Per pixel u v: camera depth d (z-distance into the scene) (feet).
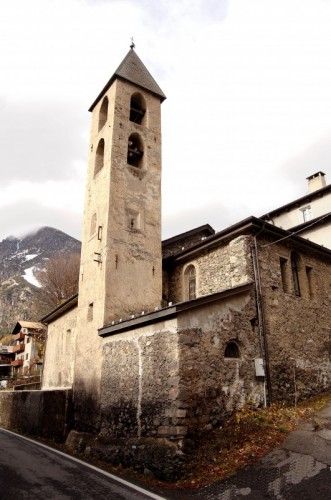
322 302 45.60
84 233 50.16
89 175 53.78
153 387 29.68
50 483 22.41
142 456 26.81
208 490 21.71
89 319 43.39
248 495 20.27
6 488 21.17
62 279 147.43
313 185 73.51
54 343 66.03
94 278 44.37
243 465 23.99
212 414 28.68
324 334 43.78
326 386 41.04
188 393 27.73
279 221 72.08
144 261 46.06
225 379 30.89
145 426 29.30
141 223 47.67
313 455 23.57
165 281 50.06
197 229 61.67
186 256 47.24
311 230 62.34
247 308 35.78
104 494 20.36
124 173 49.06
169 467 24.36
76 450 34.88
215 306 32.73
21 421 51.06
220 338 31.99
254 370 33.73
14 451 33.40
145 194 50.06
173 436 26.35
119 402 33.24
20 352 171.22
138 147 54.85
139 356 32.24
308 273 46.52
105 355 37.47
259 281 37.81
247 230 39.37
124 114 53.26
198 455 25.62
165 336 29.99
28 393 50.67
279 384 35.42
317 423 28.94
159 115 57.77
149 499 19.83
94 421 36.37
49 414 43.75
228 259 41.29
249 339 34.63
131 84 56.39
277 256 41.91
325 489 19.51
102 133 54.03
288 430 28.37
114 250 43.83
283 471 22.31
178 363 28.04
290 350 38.29
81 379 40.96
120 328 35.27
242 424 29.22
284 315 39.40
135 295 43.62
